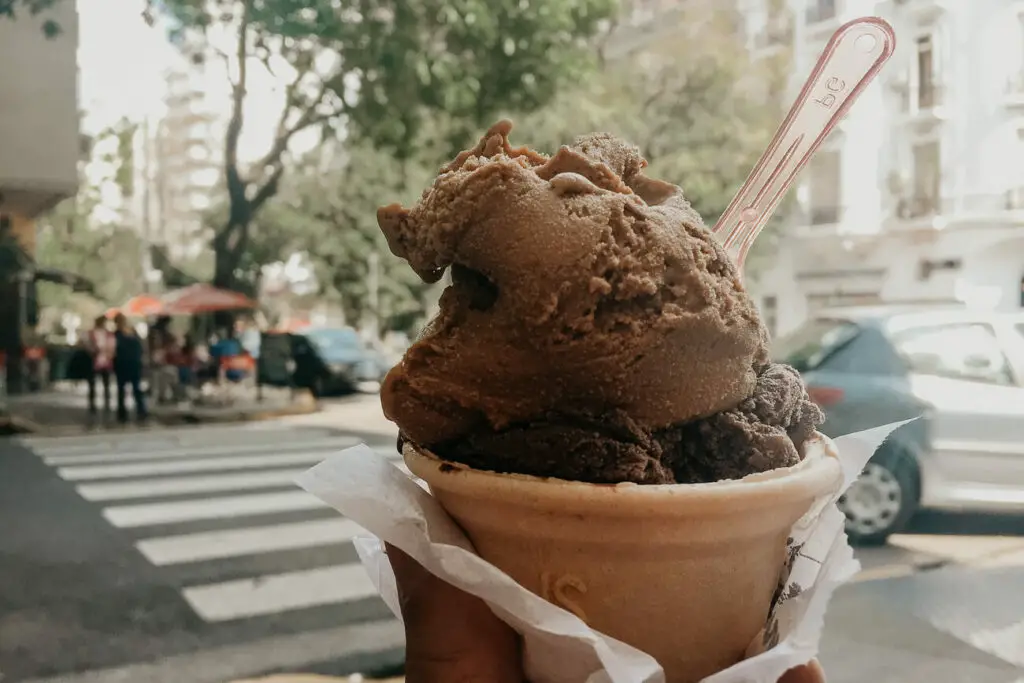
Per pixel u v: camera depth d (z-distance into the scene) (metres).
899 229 10.54
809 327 5.12
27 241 14.78
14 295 15.04
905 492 4.53
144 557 5.03
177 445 10.09
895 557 4.37
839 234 11.16
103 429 11.89
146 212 27.25
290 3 9.31
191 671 3.36
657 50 11.34
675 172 10.16
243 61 11.31
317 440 10.34
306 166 20.88
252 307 16.30
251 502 6.62
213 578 4.60
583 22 10.01
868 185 10.75
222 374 15.55
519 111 9.87
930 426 4.52
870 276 11.09
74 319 25.25
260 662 3.45
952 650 3.19
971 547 4.49
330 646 3.62
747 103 10.43
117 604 4.16
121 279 27.09
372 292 24.45
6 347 15.11
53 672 3.36
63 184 11.05
